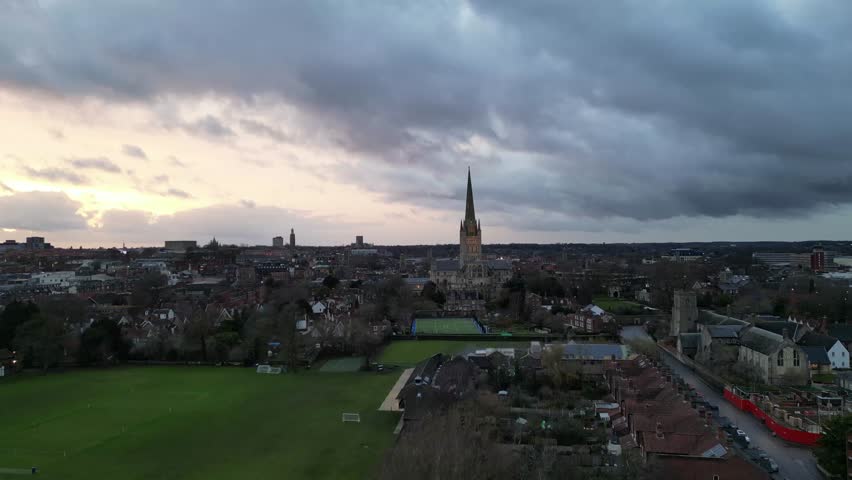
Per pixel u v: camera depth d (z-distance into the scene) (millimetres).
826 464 105188
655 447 102125
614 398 151125
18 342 199875
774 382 171500
